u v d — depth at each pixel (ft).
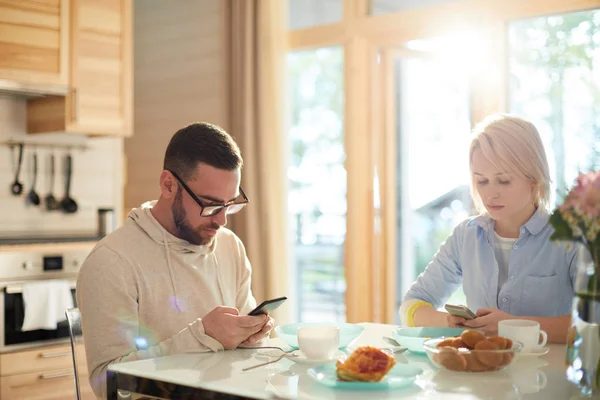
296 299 15.03
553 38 11.60
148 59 17.06
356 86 13.94
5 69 12.17
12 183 13.67
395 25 13.42
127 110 13.87
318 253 14.69
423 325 7.10
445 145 12.98
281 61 14.75
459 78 12.69
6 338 11.62
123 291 6.23
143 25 17.19
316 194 14.69
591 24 11.19
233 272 7.36
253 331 6.07
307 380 4.91
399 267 13.76
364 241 13.97
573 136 11.40
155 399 5.02
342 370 4.69
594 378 4.67
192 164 6.39
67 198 14.28
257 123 14.62
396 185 13.73
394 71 13.65
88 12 13.26
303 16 14.78
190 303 6.70
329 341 5.43
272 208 14.53
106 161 14.85
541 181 7.13
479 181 7.32
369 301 13.94
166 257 6.61
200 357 5.74
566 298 7.20
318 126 14.67
